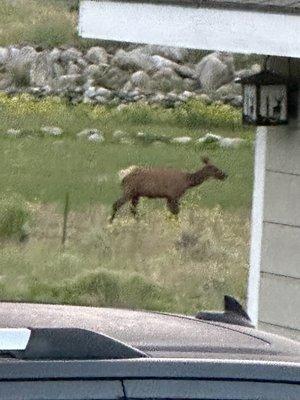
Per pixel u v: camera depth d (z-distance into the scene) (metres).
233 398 5.11
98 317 6.07
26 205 30.55
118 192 32.88
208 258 26.14
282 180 14.81
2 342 4.99
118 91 56.75
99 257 26.17
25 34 63.34
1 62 60.62
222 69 58.09
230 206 32.09
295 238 14.70
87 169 38.00
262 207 15.10
